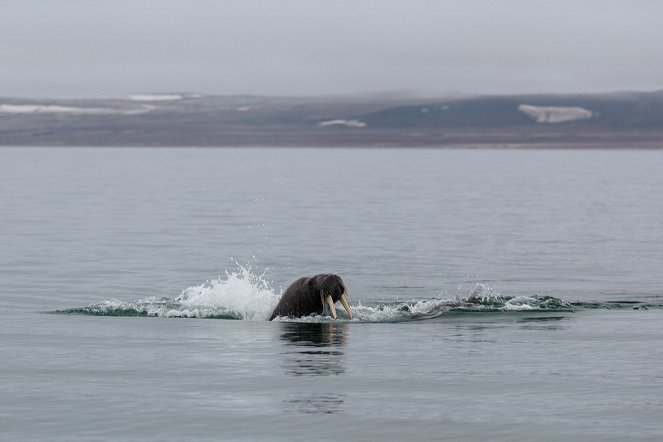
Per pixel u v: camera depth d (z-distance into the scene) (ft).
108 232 379.35
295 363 125.59
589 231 406.00
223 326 162.20
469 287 233.35
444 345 140.56
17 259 283.18
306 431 92.68
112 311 180.75
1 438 90.07
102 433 91.86
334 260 290.15
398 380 114.83
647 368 122.01
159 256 296.92
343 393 108.06
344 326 161.99
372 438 90.48
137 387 110.93
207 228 402.93
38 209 505.66
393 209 531.91
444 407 101.50
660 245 345.51
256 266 275.18
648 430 92.22
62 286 229.04
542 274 260.62
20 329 156.87
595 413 98.63
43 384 112.37
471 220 459.32
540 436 90.63
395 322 167.53
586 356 130.93
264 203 578.66
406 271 264.52
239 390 109.50
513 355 131.85
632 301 201.67
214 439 90.07
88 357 130.21
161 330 156.15
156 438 90.33
